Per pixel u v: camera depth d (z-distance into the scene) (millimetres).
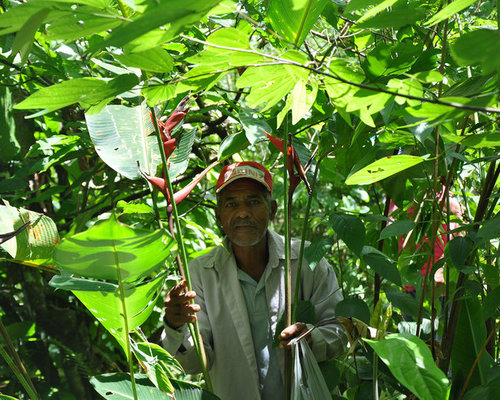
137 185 2707
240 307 2090
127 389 1599
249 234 2084
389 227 1727
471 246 1641
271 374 2076
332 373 1906
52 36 899
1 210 1485
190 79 1207
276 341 1812
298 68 1057
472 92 1208
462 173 2148
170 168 1912
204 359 1758
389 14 927
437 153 1594
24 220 1527
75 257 1210
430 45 1715
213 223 3309
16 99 2615
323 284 2109
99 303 1415
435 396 1361
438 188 1975
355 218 1770
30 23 793
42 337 2494
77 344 2555
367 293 2645
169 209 1704
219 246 2209
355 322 1657
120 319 1447
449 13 1056
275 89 1199
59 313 2549
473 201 2332
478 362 1698
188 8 768
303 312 1908
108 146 1870
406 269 2186
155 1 819
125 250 1196
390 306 1625
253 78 1139
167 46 1630
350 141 1835
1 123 2482
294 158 1821
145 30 783
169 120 1896
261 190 2105
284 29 1168
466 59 798
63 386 2422
